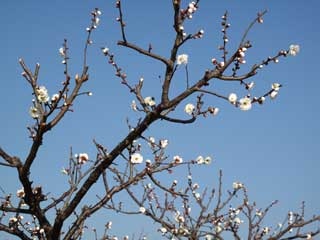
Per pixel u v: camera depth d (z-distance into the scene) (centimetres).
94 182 521
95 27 553
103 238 728
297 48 516
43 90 495
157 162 586
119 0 500
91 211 539
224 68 504
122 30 500
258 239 967
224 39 515
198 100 522
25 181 514
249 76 506
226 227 1002
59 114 500
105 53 576
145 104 560
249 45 510
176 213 980
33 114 495
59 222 520
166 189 576
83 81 525
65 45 528
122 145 518
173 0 500
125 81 571
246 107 499
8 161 504
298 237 838
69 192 548
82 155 561
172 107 529
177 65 496
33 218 661
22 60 505
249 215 989
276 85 511
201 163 638
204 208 984
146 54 504
